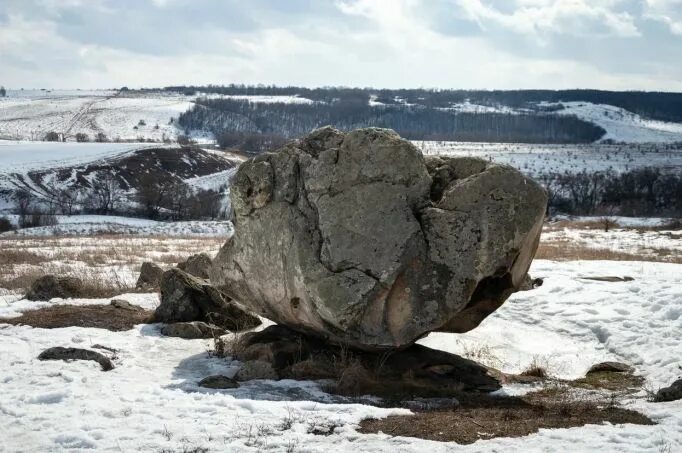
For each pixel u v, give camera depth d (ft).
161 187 259.19
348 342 31.86
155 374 32.14
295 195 33.53
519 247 30.55
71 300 48.44
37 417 25.49
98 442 23.15
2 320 42.37
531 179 31.14
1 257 76.23
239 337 37.81
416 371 32.14
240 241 35.53
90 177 293.43
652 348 36.60
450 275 30.63
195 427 24.43
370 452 22.11
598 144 525.34
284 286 33.14
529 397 30.35
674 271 57.16
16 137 490.90
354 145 32.55
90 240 119.44
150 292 52.21
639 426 24.52
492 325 42.29
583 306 44.14
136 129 549.13
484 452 21.95
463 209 30.94
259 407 26.40
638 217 216.13
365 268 30.76
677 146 515.91
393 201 31.60
